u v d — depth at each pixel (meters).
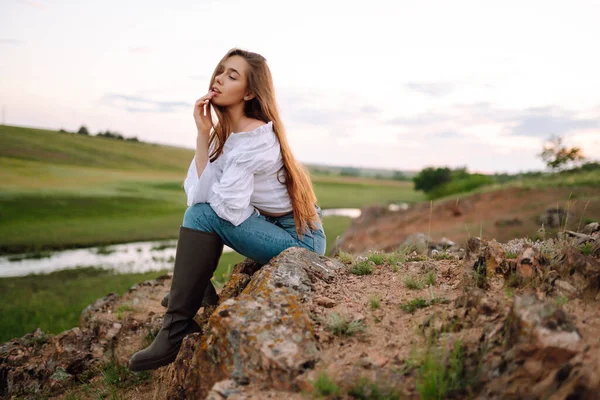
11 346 5.17
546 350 1.85
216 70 3.12
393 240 23.23
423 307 2.61
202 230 2.88
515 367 1.90
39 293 14.25
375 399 1.97
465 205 26.23
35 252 23.62
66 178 71.00
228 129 3.13
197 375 2.43
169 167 113.38
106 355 4.53
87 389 4.07
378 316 2.58
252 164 2.87
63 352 4.62
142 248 25.55
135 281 15.93
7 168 71.06
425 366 2.02
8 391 4.47
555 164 36.94
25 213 37.22
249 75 3.00
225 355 2.30
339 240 25.41
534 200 24.61
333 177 184.38
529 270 2.56
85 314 5.64
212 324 2.40
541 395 1.78
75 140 113.88
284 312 2.43
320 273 3.08
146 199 54.03
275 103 3.08
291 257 3.04
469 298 2.42
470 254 2.87
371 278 3.18
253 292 2.75
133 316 5.09
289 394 2.06
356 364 2.14
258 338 2.26
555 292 2.38
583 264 2.42
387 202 81.19
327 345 2.35
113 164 100.75
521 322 1.97
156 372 3.80
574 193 24.69
